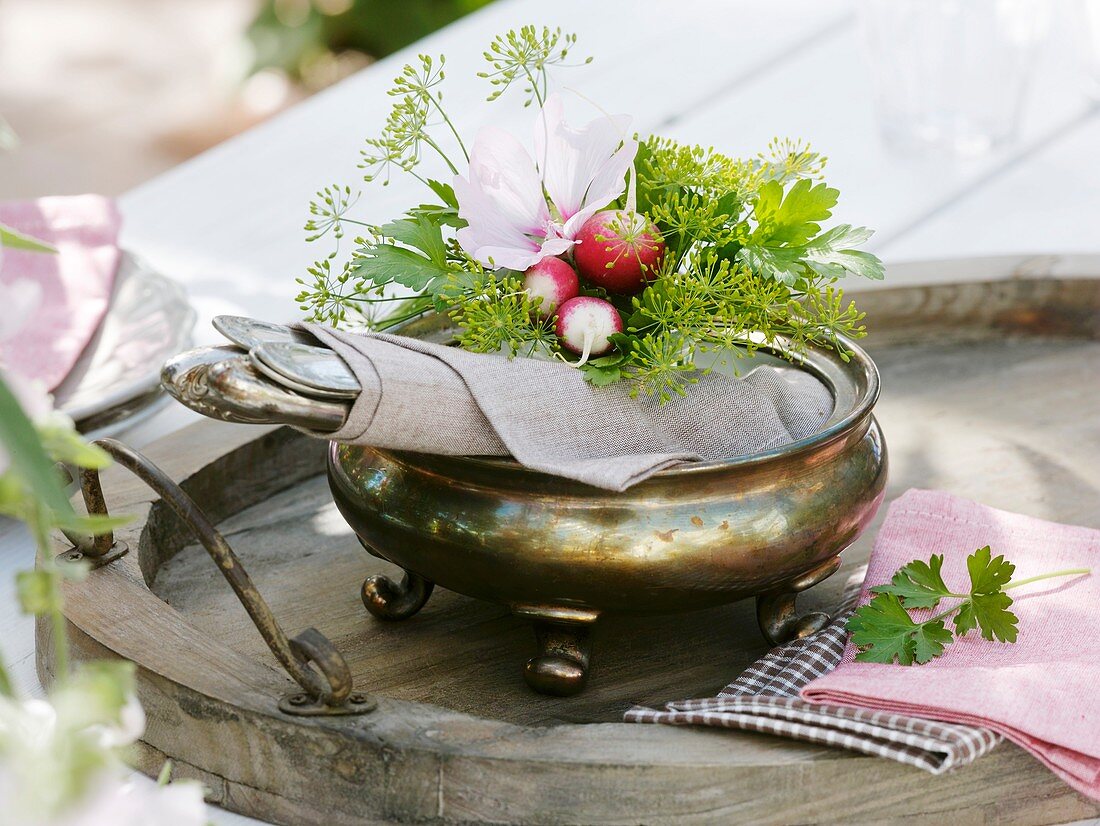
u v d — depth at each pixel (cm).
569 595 112
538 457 110
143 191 182
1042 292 150
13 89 412
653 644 120
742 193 118
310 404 108
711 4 238
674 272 118
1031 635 116
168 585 125
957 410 142
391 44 352
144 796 91
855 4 236
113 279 143
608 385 115
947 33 179
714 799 107
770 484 112
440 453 111
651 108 197
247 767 110
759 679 115
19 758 83
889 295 150
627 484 108
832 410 119
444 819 108
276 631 109
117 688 87
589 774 107
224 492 132
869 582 120
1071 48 222
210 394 106
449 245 119
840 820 108
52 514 92
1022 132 196
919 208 171
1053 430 140
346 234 167
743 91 204
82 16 475
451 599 124
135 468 108
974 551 122
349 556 128
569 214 118
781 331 120
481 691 117
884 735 107
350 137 193
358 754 108
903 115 185
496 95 117
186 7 482
